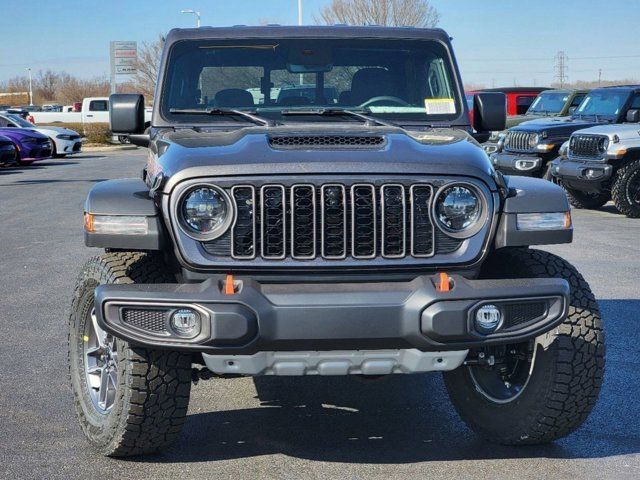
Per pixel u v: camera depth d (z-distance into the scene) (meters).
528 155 17.77
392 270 4.26
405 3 43.12
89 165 30.83
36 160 31.64
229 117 5.55
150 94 65.12
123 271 4.54
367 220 4.24
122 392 4.39
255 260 4.21
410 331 4.11
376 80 5.73
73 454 4.73
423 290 4.14
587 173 15.33
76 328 4.93
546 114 21.52
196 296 4.07
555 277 4.60
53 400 5.69
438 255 4.30
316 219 4.21
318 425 5.22
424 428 5.16
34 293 9.09
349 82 5.73
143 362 4.33
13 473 4.46
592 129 15.50
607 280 9.46
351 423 5.25
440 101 5.74
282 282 4.25
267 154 4.32
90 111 51.75
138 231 4.33
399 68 5.77
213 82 5.68
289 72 5.71
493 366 4.82
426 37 5.86
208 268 4.21
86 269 4.76
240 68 5.70
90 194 4.46
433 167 4.28
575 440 4.92
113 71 61.59
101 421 4.68
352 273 4.25
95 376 4.89
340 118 5.57
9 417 5.36
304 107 5.67
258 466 4.56
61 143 34.25
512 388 4.84
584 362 4.48
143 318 4.14
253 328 4.06
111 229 4.34
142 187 4.55
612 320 7.68
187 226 4.23
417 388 5.96
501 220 4.41
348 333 4.08
